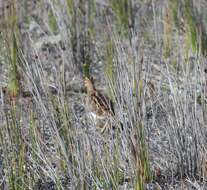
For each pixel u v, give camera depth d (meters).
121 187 9.47
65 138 9.66
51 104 10.08
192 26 13.41
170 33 13.80
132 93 9.57
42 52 14.12
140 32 13.94
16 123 9.98
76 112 11.48
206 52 13.18
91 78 12.06
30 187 9.47
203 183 9.44
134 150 9.20
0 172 9.85
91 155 9.26
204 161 9.53
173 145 9.94
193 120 9.90
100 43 13.91
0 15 14.44
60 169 9.75
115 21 14.80
